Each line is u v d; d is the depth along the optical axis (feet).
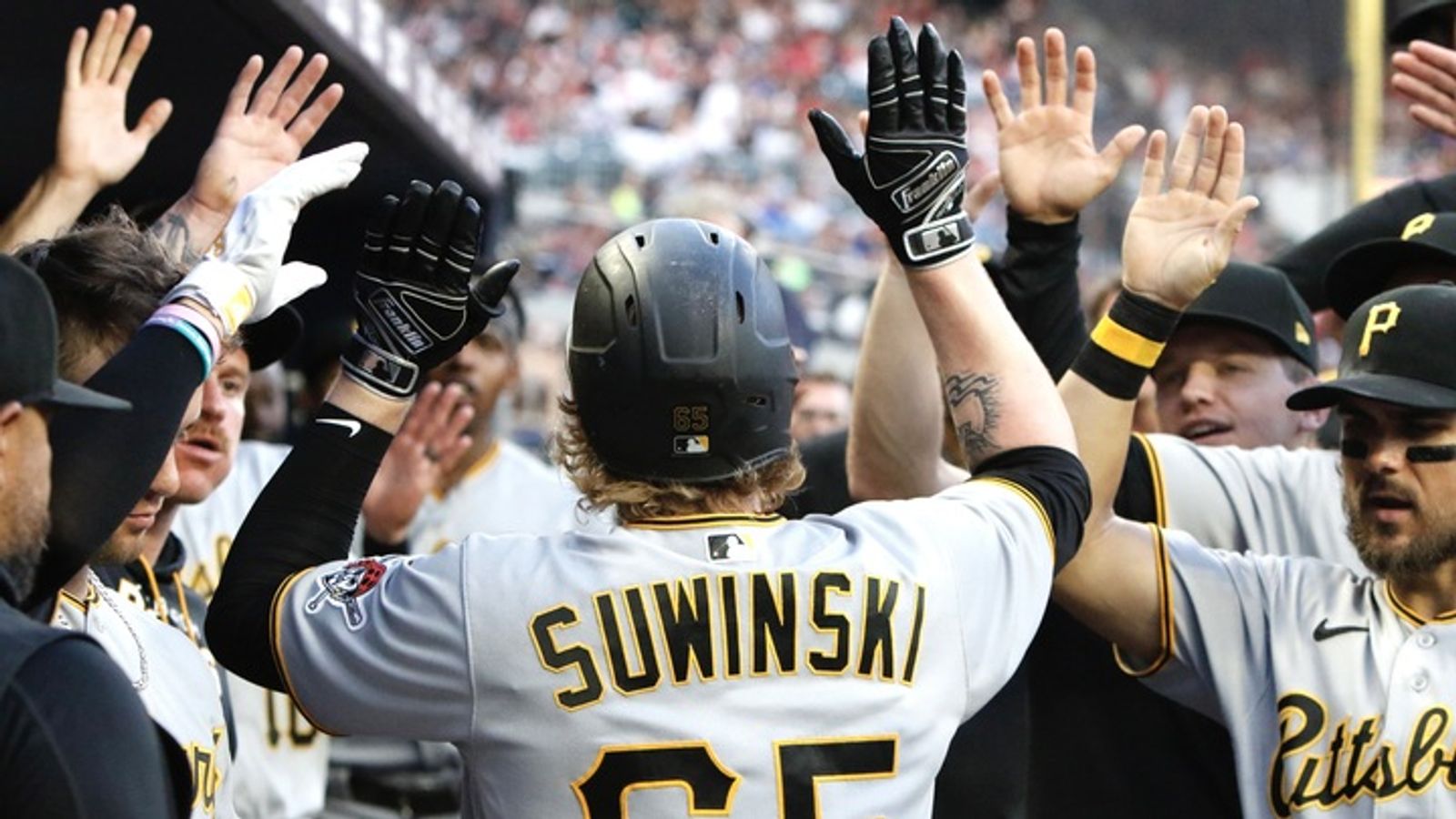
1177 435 45.50
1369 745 33.73
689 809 26.03
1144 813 38.99
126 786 22.88
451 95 63.82
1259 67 146.72
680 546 27.12
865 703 26.61
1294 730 34.19
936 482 38.63
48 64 47.88
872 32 266.77
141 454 27.14
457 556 27.27
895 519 28.07
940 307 29.86
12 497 24.32
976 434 29.89
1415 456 33.73
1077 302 36.22
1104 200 132.87
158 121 38.50
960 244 29.68
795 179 233.76
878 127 29.14
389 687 26.81
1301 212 189.78
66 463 26.78
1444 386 33.60
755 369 27.25
